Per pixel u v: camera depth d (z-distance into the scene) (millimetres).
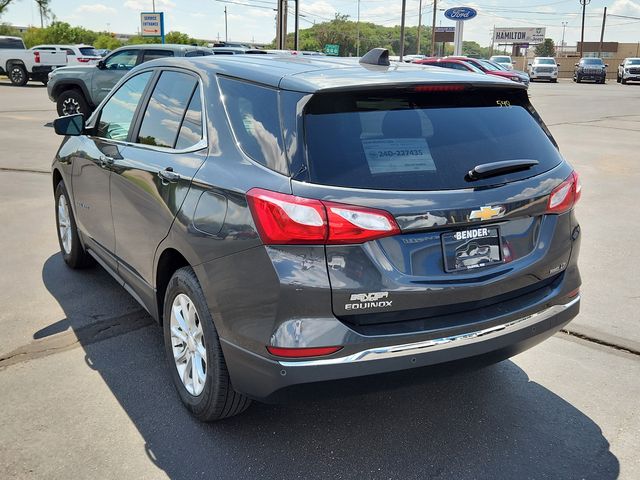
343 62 3373
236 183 2816
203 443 3094
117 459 2955
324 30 113750
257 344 2682
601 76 45125
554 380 3775
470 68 23422
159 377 3711
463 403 3500
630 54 83438
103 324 4426
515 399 3551
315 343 2568
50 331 4297
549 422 3332
